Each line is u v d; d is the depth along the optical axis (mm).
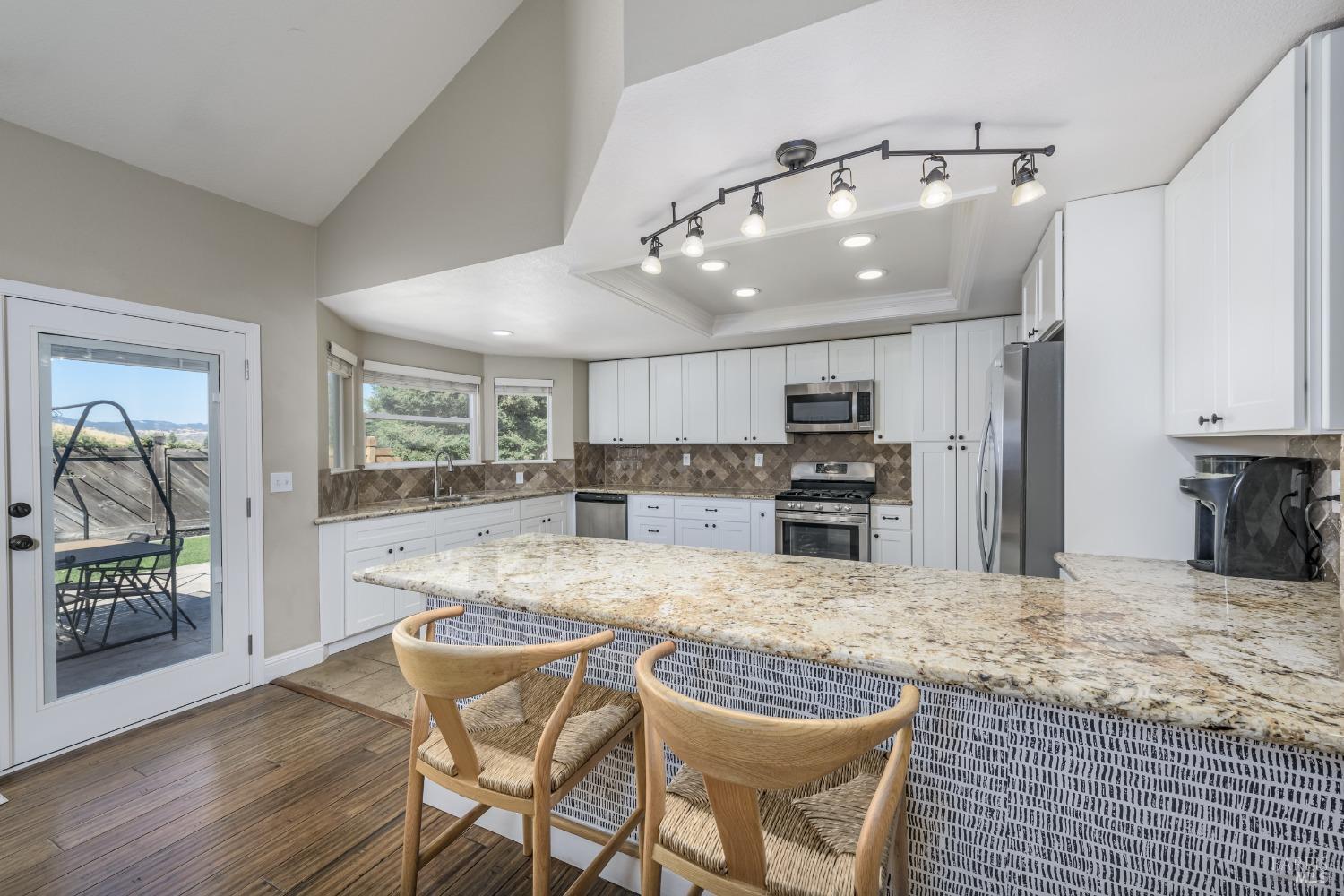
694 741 866
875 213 2088
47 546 2215
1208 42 1175
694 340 4539
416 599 3883
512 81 2480
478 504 4363
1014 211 2094
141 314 2477
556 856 1730
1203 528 1782
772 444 4879
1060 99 1386
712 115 1444
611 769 1651
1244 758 975
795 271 3168
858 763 1198
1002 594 1492
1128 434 1926
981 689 978
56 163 2230
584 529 5391
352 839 1789
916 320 3893
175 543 2615
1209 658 1037
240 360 2852
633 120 1467
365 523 3516
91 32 1999
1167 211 1827
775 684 1403
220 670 2768
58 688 2246
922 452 4047
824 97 1374
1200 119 1479
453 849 1756
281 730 2459
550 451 5512
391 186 2906
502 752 1316
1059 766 1104
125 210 2432
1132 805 1051
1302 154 1174
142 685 2490
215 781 2084
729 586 1600
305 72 2414
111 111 2236
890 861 1226
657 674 1575
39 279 2186
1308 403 1176
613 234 2256
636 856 1604
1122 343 1928
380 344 4273
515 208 2480
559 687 1604
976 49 1199
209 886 1594
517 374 5344
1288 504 1631
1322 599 1429
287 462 3074
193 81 2271
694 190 1887
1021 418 2123
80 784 2055
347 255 3102
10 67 1974
